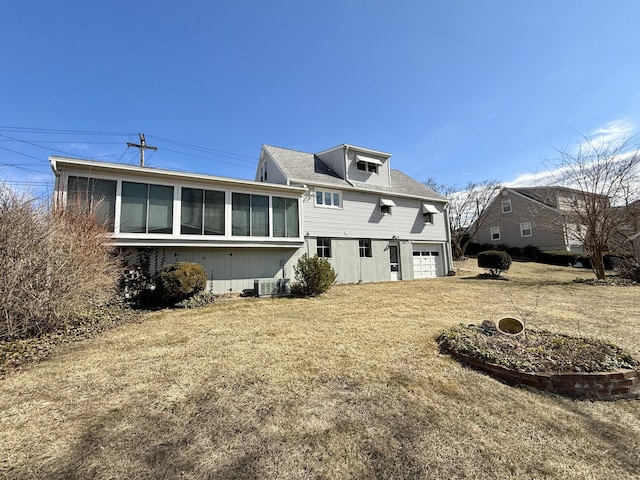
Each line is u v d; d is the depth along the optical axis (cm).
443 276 1809
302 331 592
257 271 1178
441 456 237
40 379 377
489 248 2845
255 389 347
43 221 571
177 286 831
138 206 917
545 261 2266
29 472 217
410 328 606
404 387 352
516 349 423
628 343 493
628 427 280
